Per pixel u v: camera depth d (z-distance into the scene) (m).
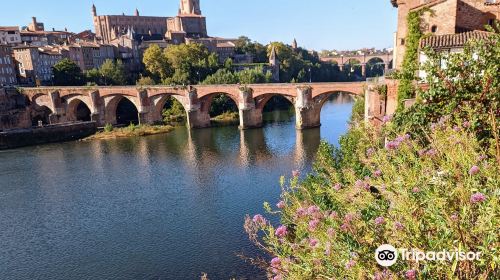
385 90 35.66
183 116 103.75
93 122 90.06
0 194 44.28
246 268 24.72
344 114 95.25
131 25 192.00
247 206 36.28
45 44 158.12
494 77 10.57
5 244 31.31
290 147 61.00
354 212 6.62
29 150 71.25
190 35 190.88
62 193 43.78
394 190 6.57
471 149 7.27
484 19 34.31
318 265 6.33
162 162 56.09
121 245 29.97
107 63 128.25
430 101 12.02
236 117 100.50
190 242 29.47
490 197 5.30
